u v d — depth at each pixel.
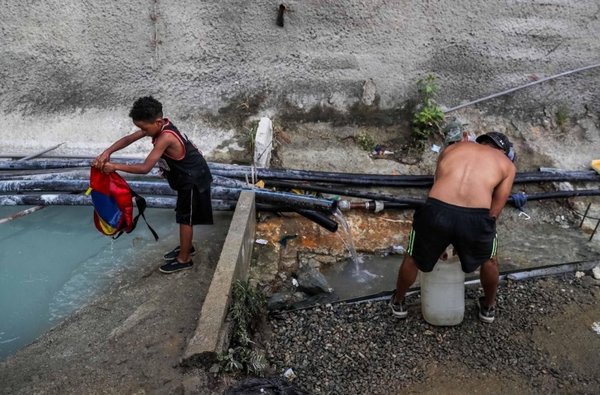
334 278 4.70
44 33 5.89
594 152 6.02
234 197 5.07
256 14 5.86
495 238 3.67
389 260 4.93
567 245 5.06
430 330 4.00
